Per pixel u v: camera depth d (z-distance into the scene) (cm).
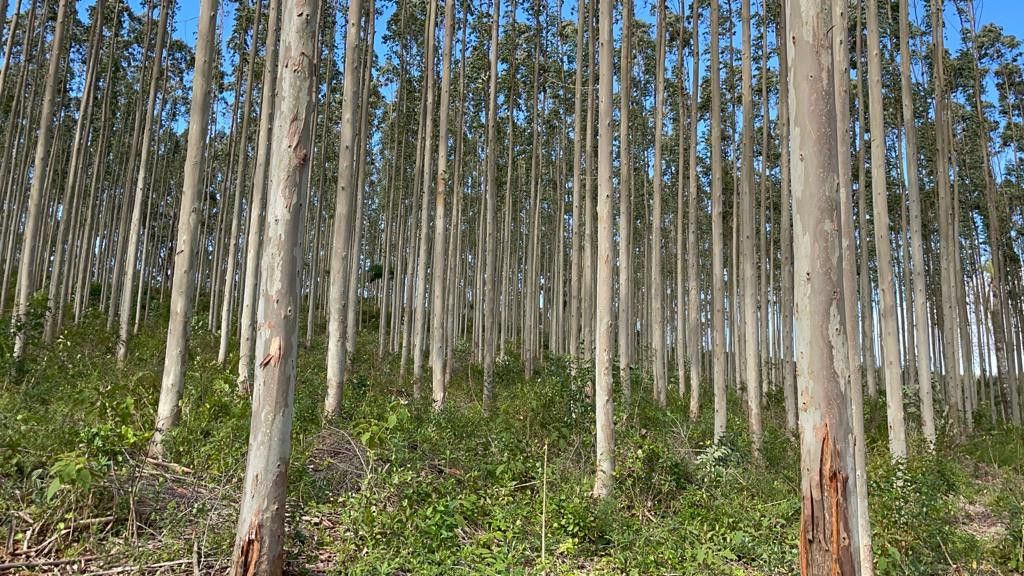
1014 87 1955
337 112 2166
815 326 346
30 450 478
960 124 1928
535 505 630
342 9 1666
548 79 1778
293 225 413
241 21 1742
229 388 832
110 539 430
